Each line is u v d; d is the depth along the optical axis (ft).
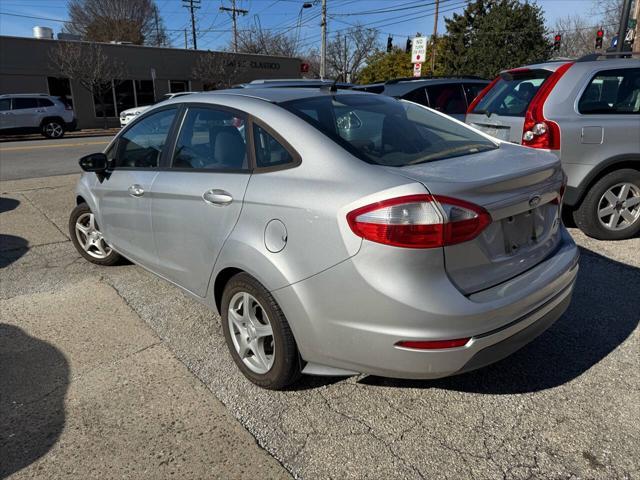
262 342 8.99
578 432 7.98
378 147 8.52
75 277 14.58
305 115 8.91
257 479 7.20
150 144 11.70
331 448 7.75
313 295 7.64
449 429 8.11
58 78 86.89
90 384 9.40
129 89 94.73
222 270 9.29
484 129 18.54
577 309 11.89
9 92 82.28
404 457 7.55
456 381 9.36
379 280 7.02
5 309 12.51
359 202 7.14
